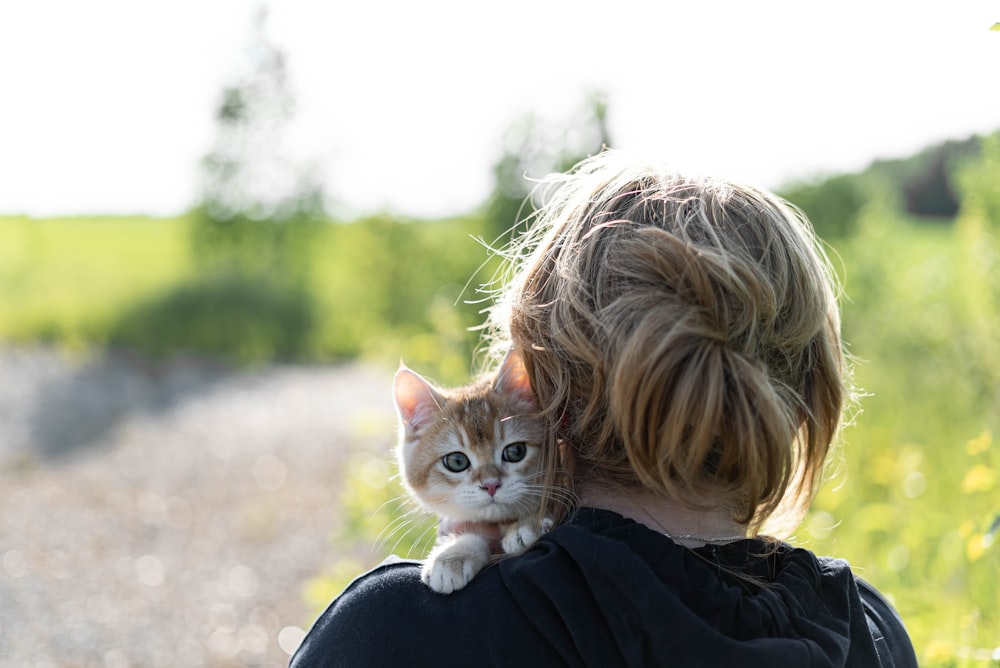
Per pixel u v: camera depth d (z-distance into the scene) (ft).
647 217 5.38
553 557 4.83
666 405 4.77
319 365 57.47
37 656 20.13
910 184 92.68
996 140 31.27
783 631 4.75
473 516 8.26
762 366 4.95
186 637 21.31
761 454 4.81
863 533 15.34
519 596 4.78
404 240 57.62
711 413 4.66
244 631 21.52
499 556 5.85
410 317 50.42
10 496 31.09
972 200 32.12
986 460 13.46
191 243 82.23
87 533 27.99
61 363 54.29
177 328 61.11
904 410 24.81
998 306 28.58
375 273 59.62
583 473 5.52
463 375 20.57
